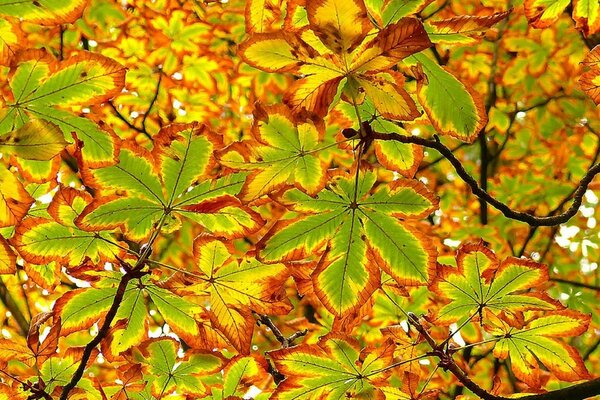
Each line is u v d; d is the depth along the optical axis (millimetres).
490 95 5051
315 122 2127
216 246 2238
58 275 2373
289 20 2105
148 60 4195
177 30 4133
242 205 2227
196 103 4422
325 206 2180
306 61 2066
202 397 2502
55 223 2258
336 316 2182
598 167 2299
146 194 2215
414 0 2084
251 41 2047
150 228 2238
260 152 2148
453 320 2383
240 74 4441
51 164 2143
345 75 2080
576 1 2240
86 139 2127
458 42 2127
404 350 2523
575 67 4914
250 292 2268
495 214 4934
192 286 2264
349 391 2348
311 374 2334
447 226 4801
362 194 2178
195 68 4258
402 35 2025
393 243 2178
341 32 2025
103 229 2223
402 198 2174
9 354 2377
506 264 2330
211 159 2213
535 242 4883
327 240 2184
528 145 5328
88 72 2082
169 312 2314
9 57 2057
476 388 2348
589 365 4598
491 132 5523
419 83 2145
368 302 2410
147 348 2455
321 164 2158
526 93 5207
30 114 2096
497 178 5016
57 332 2320
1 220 2129
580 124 5180
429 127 5234
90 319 2316
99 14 4238
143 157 2201
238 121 5020
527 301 2348
